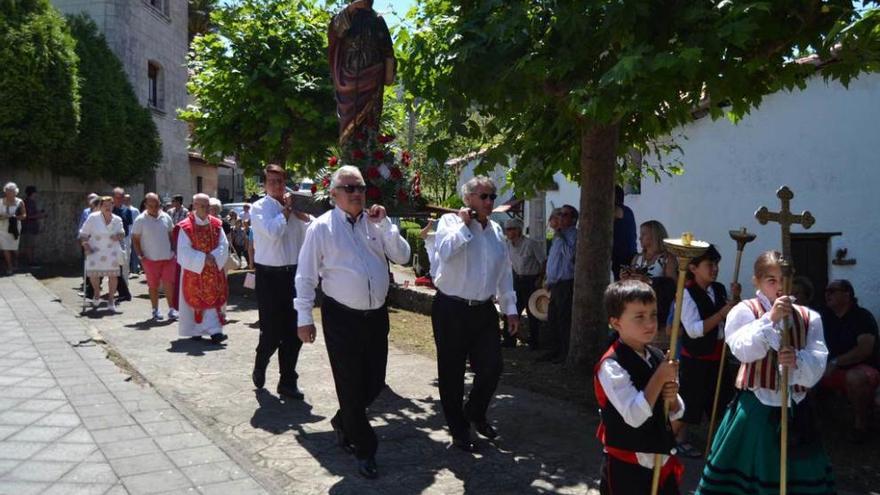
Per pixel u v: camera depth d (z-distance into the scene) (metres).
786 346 3.48
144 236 9.91
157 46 22.70
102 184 19.33
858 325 5.85
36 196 17.31
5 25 15.00
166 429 5.09
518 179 8.89
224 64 12.75
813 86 8.92
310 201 6.81
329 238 4.72
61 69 15.96
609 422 3.11
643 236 6.40
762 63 5.86
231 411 5.79
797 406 3.63
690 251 3.06
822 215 8.93
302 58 12.98
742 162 9.83
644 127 7.68
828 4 5.46
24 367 6.66
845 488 4.59
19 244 16.64
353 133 6.80
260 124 13.16
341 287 4.64
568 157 8.55
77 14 19.44
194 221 8.52
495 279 5.15
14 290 11.90
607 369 3.09
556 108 7.26
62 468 4.35
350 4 6.77
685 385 5.01
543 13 5.97
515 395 6.61
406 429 5.54
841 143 8.72
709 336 4.95
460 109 6.37
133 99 19.69
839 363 5.77
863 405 5.44
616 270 8.20
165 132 23.42
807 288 5.22
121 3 20.12
